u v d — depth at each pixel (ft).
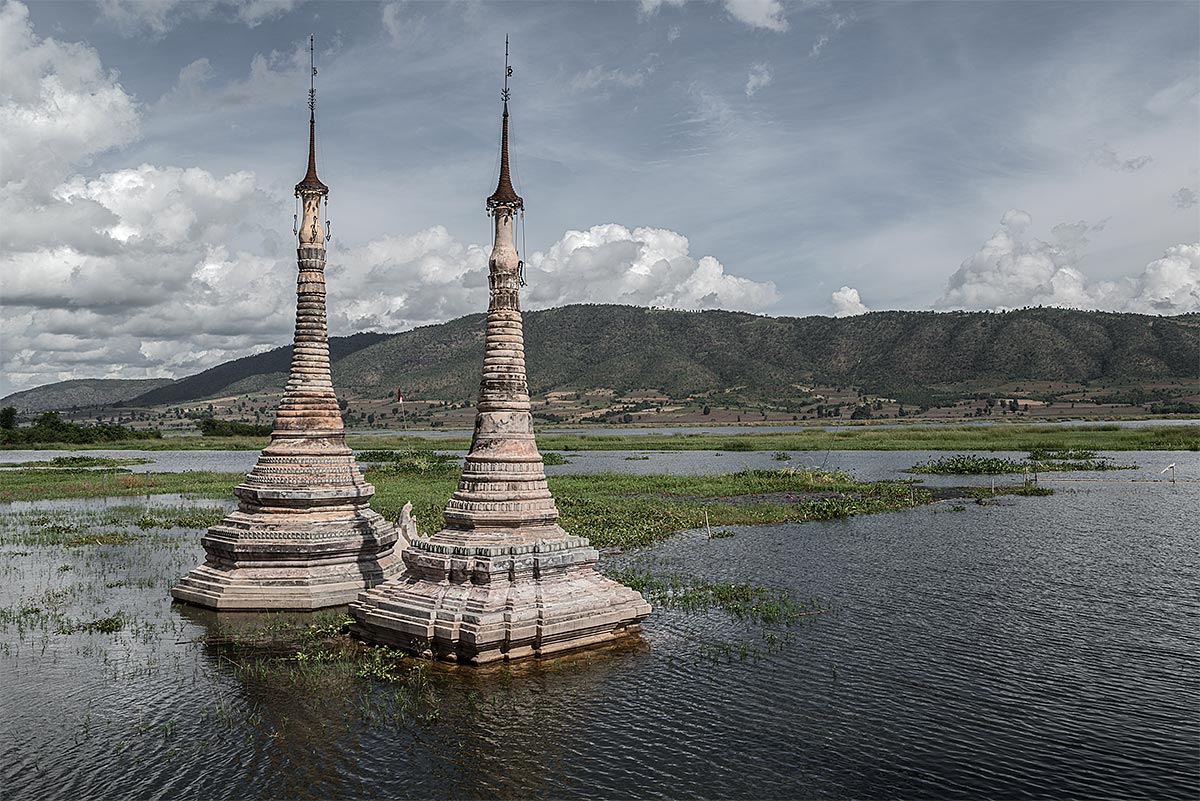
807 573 96.43
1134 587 88.63
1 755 48.73
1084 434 347.56
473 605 62.39
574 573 67.21
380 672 60.03
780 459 292.20
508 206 69.92
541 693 56.95
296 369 83.05
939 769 46.39
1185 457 260.83
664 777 45.47
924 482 200.95
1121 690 58.23
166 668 63.57
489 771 46.06
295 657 65.26
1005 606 80.84
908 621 75.61
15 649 68.54
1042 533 123.95
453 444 422.82
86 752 49.06
